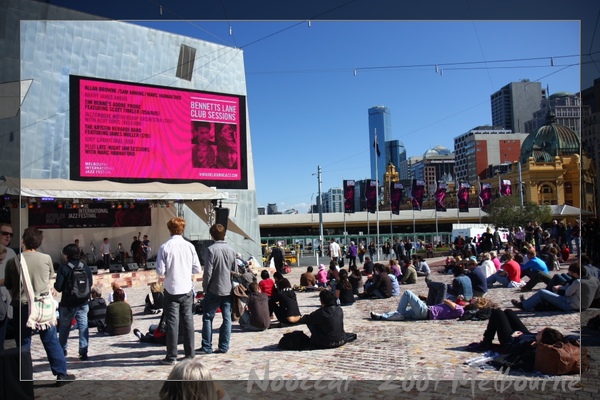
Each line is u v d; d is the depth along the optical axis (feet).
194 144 81.30
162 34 85.76
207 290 22.95
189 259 21.36
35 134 70.28
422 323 30.32
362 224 201.87
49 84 72.23
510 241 105.81
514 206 158.40
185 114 80.69
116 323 29.14
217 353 23.00
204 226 89.04
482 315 30.53
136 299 52.75
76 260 22.00
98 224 77.97
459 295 36.35
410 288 53.83
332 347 23.61
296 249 135.23
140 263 74.90
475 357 20.49
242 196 97.45
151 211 83.97
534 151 218.18
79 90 71.26
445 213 205.36
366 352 22.48
